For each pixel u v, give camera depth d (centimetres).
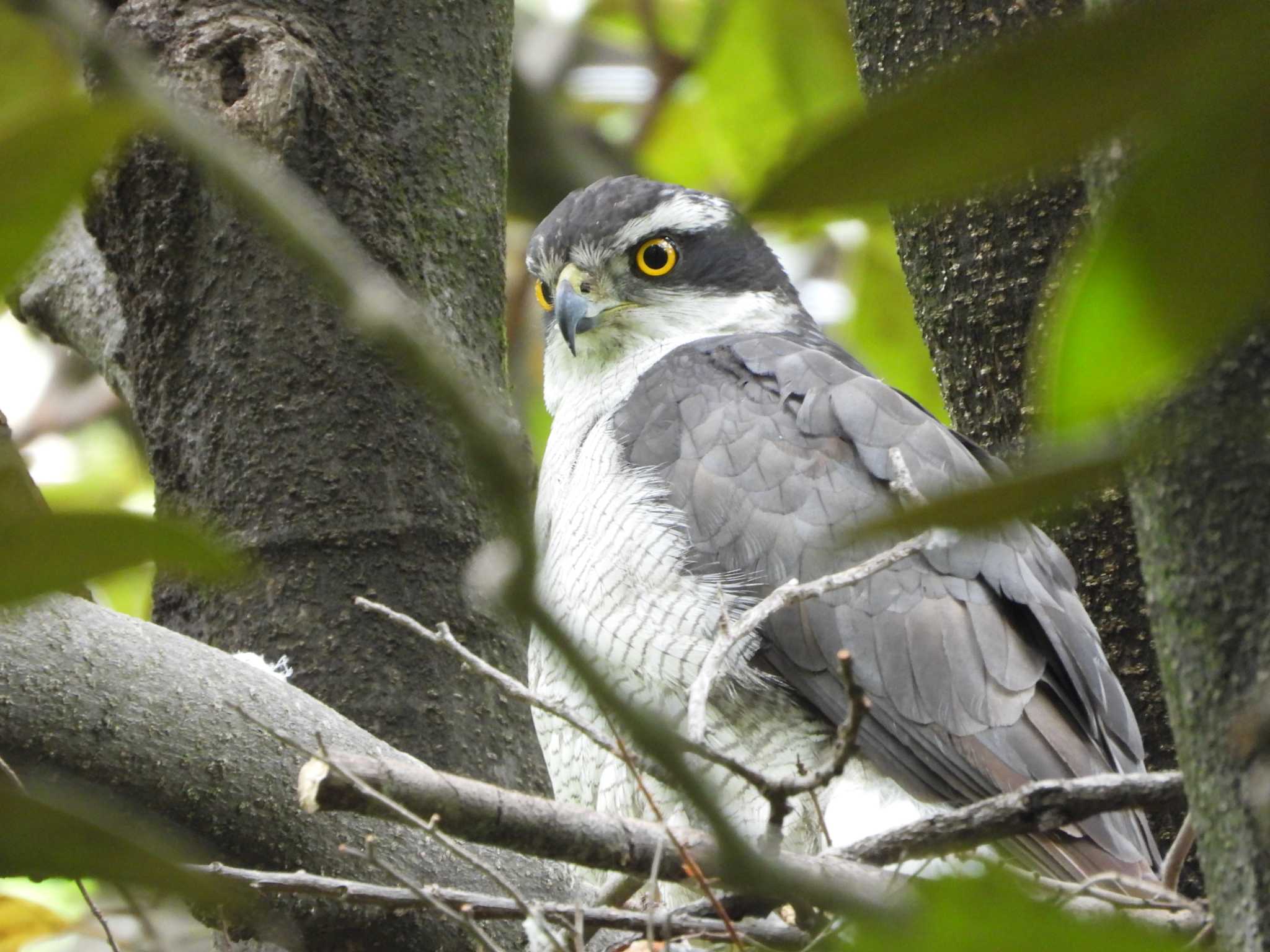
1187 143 183
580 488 855
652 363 984
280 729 636
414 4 813
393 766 425
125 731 614
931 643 776
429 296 777
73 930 855
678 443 850
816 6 1399
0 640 604
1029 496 221
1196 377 296
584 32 1532
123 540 225
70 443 1399
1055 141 184
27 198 193
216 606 757
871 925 289
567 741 812
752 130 1427
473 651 753
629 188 1052
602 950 613
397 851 655
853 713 421
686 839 451
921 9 855
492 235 816
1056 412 207
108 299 936
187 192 775
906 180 184
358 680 736
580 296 1018
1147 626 830
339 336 763
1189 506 305
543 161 1426
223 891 313
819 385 865
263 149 732
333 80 781
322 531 749
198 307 774
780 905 527
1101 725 781
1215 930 328
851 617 781
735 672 780
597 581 816
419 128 797
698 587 798
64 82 305
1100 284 192
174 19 771
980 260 843
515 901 528
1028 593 790
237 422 764
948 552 796
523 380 1426
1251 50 178
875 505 807
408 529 753
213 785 625
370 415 761
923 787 762
